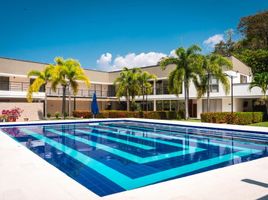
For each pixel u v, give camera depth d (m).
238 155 8.67
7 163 6.23
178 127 17.20
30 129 16.70
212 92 26.44
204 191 4.32
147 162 7.60
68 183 4.74
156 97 31.89
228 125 16.08
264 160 6.68
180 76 23.06
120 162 7.58
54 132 15.32
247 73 33.28
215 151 9.41
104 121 21.27
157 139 12.54
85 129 16.95
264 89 21.00
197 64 22.77
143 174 6.30
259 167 5.93
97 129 16.97
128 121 21.69
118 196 4.12
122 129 16.95
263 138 12.48
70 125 19.25
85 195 4.15
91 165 7.22
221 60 23.09
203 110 27.70
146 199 3.98
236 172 5.49
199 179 4.99
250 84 22.38
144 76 30.00
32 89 26.03
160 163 7.49
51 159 8.01
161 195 4.14
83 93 36.38
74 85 26.75
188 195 4.14
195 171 6.59
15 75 30.58
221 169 5.76
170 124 17.92
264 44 45.81
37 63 33.22
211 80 26.45
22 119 23.48
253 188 4.46
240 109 26.92
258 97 23.70
